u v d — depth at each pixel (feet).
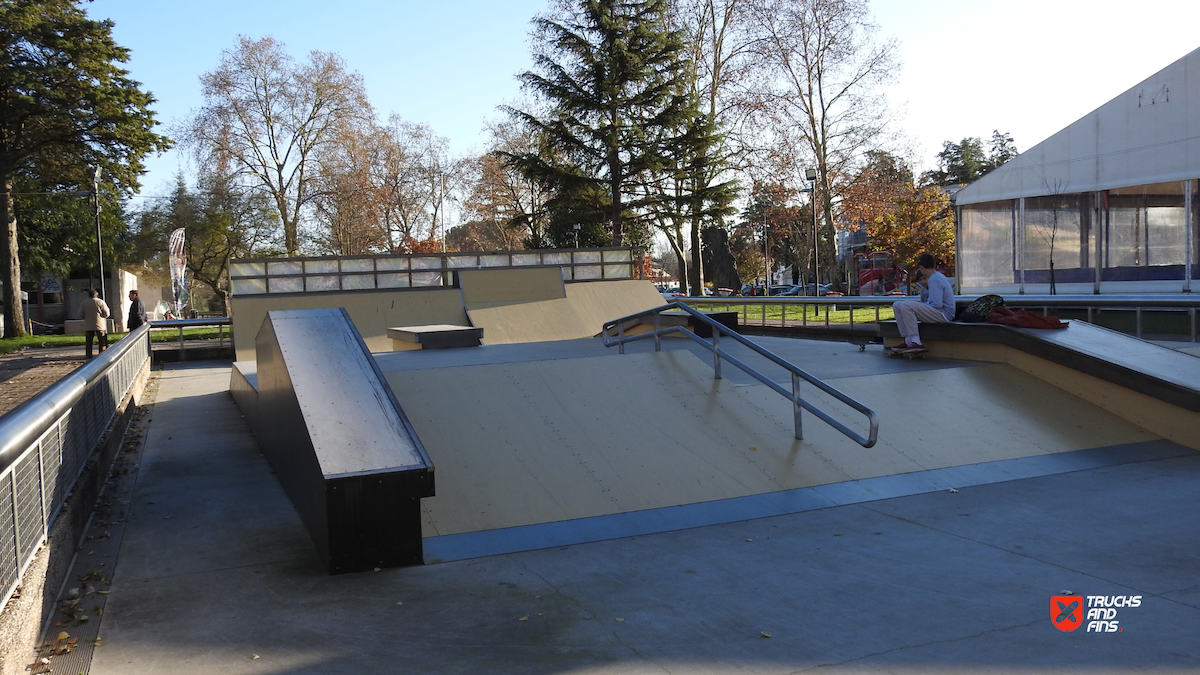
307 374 20.93
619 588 15.33
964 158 296.92
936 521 18.99
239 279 61.36
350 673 11.76
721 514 20.07
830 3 102.06
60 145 115.96
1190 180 53.16
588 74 110.93
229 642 13.00
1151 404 26.18
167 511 21.24
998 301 33.01
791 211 128.98
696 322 47.11
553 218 156.15
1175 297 37.88
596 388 26.99
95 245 158.40
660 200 113.80
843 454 23.58
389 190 159.02
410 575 16.39
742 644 12.46
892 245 154.10
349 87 143.64
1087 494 20.75
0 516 11.61
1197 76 52.80
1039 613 13.28
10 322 108.47
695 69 112.68
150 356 59.62
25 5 103.86
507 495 20.72
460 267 66.28
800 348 40.81
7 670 11.15
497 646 12.64
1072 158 61.16
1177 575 14.78
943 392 28.37
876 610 13.70
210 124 137.90
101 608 14.55
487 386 26.45
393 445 17.94
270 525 19.92
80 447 20.76
